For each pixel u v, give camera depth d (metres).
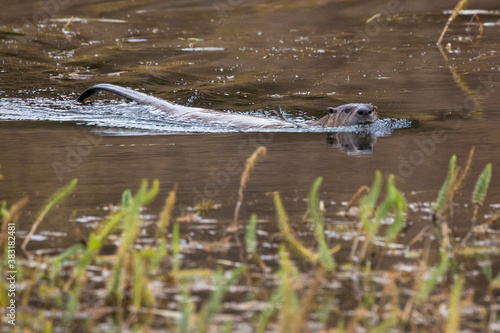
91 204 16.89
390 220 15.74
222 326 10.84
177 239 12.64
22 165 21.03
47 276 12.68
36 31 49.41
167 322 11.01
